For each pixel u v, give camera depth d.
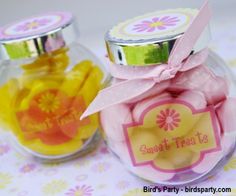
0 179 0.27
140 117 0.21
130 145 0.22
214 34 0.41
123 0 0.47
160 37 0.20
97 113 0.24
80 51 0.28
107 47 0.22
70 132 0.27
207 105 0.21
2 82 0.27
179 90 0.21
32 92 0.26
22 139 0.27
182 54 0.20
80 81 0.26
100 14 0.48
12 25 0.28
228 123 0.21
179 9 0.24
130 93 0.21
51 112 0.26
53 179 0.26
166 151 0.21
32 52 0.25
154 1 0.47
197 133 0.21
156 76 0.20
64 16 0.28
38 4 0.47
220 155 0.22
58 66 0.26
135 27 0.22
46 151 0.27
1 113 0.27
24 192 0.25
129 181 0.24
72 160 0.28
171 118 0.21
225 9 0.47
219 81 0.21
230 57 0.35
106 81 0.23
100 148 0.28
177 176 0.22
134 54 0.20
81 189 0.24
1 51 0.26
